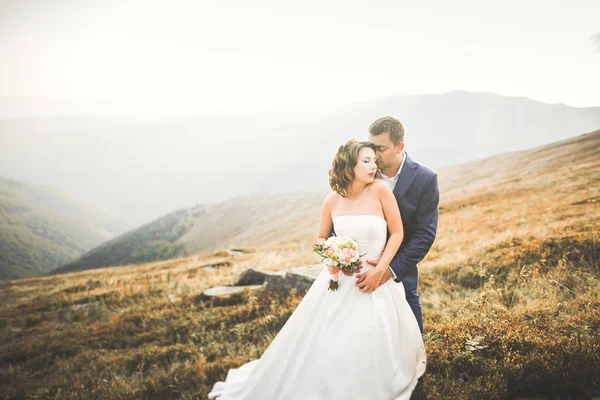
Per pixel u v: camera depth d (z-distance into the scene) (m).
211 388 4.68
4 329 11.78
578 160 40.62
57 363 7.44
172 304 10.09
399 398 3.06
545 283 5.52
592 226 8.82
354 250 3.17
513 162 63.19
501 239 10.85
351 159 3.28
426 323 4.66
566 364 3.03
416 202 3.40
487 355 3.47
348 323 3.19
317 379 3.09
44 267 179.62
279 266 16.20
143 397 5.13
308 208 118.50
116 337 8.38
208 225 157.75
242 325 6.98
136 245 157.00
